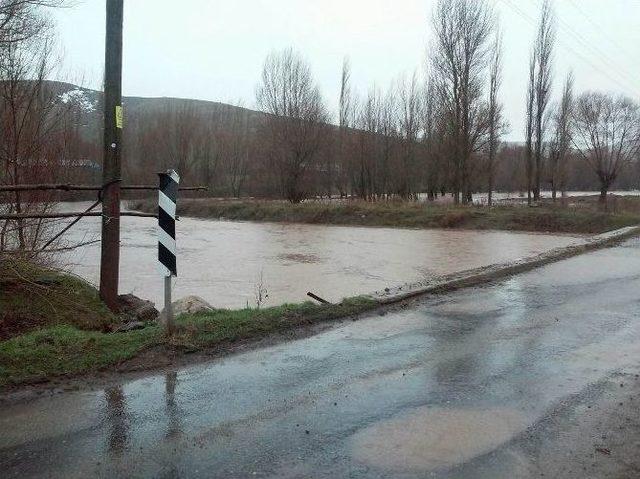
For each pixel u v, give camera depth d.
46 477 3.22
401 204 39.34
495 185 78.81
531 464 3.43
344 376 4.96
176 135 64.62
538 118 39.84
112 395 4.45
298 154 46.41
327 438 3.76
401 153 50.47
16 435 3.74
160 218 5.70
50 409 4.16
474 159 42.19
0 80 8.71
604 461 3.46
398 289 8.64
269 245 25.62
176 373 4.96
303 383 4.78
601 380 4.93
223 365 5.20
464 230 33.16
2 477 3.20
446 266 18.66
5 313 6.87
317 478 3.25
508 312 7.52
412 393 4.59
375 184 51.78
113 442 3.66
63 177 9.46
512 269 10.93
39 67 9.66
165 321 5.72
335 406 4.30
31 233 8.37
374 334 6.34
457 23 38.03
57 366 4.92
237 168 69.25
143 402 4.32
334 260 20.31
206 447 3.61
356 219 37.91
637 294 8.80
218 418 4.05
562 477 3.27
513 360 5.48
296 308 7.05
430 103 48.16
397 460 3.47
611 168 47.00
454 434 3.84
